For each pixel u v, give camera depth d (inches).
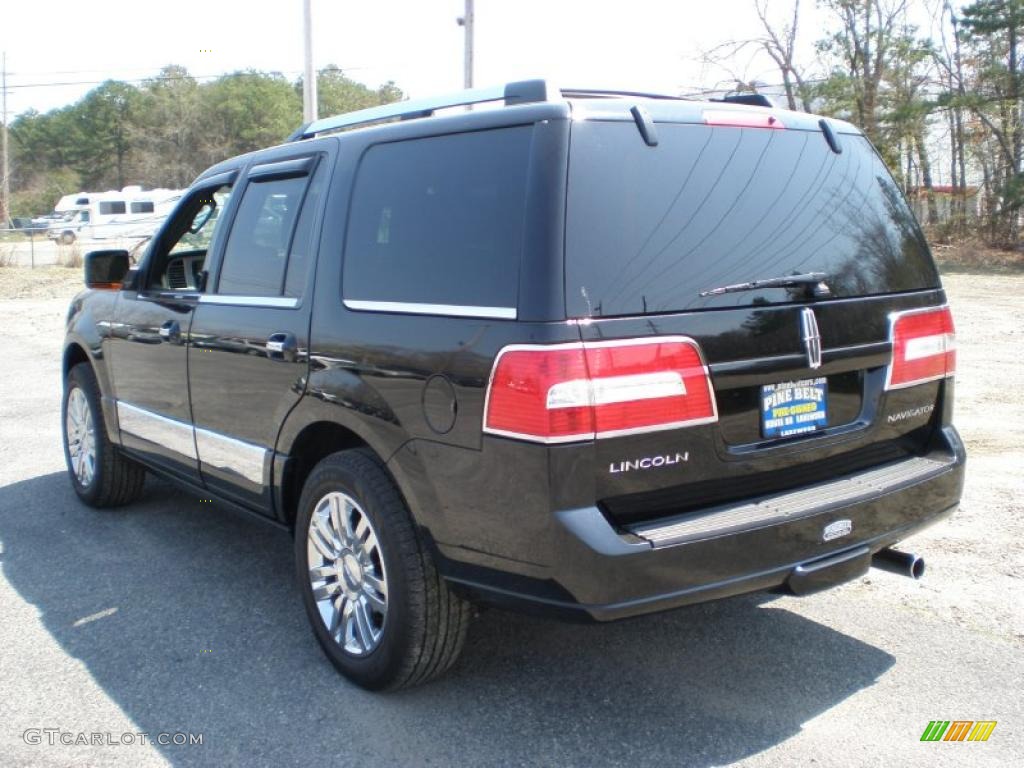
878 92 1395.2
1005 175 1326.3
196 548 206.4
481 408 118.6
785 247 131.6
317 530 148.8
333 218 150.2
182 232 206.8
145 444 204.8
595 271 115.4
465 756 126.3
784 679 146.0
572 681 145.7
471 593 124.6
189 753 127.8
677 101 135.2
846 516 129.1
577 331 112.5
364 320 138.1
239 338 165.2
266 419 159.9
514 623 165.8
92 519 227.5
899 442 147.9
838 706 137.8
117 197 1723.7
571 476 112.0
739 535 119.0
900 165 1396.4
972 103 1311.5
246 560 199.0
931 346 147.7
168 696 143.0
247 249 172.2
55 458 287.7
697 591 117.6
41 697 143.2
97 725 135.1
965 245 1269.7
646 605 115.3
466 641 158.9
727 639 159.6
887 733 130.4
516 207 120.0
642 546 113.4
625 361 114.2
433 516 126.8
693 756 125.7
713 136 131.2
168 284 224.8
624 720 134.4
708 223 125.6
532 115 122.7
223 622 168.6
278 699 141.6
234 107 3009.4
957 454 148.7
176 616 171.3
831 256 136.7
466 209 127.6
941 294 151.8
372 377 135.0
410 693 142.7
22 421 341.7
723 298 122.9
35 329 625.6
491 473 118.0
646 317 116.6
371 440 135.3
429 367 125.8
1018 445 281.9
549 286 113.7
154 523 223.8
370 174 146.1
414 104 150.8
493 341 117.6
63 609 174.9
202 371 177.5
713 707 137.9
